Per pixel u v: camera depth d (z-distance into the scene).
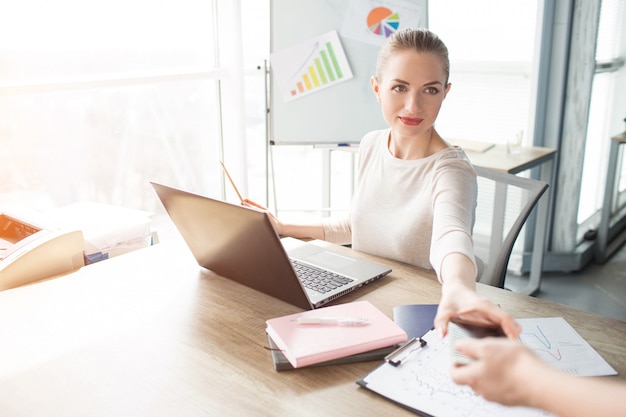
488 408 0.83
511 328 0.77
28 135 2.05
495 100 3.07
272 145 2.63
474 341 0.66
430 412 0.83
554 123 3.01
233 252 1.19
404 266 1.38
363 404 0.86
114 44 2.23
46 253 1.35
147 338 1.07
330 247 1.52
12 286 1.30
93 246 1.57
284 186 3.01
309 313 1.09
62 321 1.13
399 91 1.31
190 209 1.18
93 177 2.29
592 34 2.85
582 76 2.93
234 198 2.84
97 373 0.96
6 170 2.02
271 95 2.57
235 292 1.25
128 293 1.25
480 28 3.00
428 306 1.15
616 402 0.57
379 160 1.54
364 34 2.48
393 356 0.96
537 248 2.93
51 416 0.85
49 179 2.15
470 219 1.25
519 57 2.95
